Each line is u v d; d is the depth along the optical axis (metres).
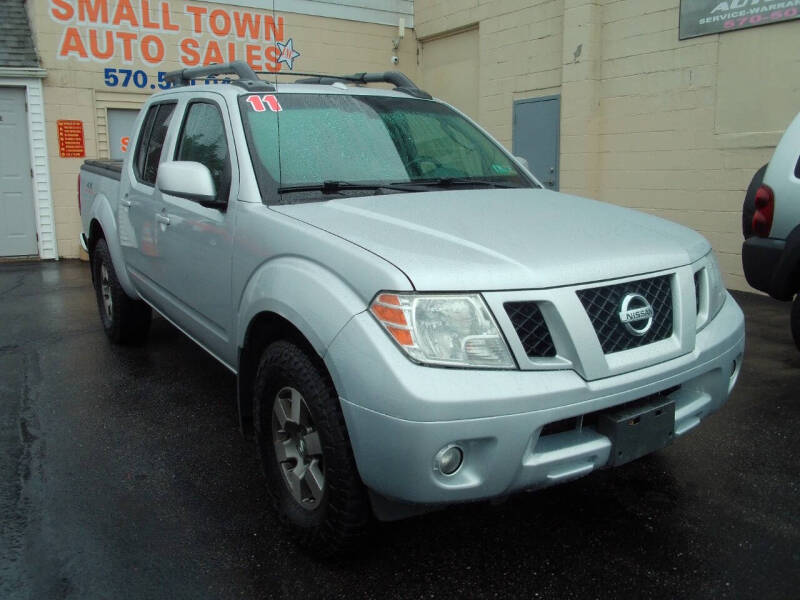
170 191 3.38
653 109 8.64
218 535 2.95
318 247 2.66
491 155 4.09
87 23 10.59
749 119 7.70
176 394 4.59
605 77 9.16
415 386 2.20
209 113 3.83
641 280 2.61
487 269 2.38
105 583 2.62
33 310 7.09
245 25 11.77
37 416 4.23
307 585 2.62
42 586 2.61
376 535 2.72
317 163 3.42
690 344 2.70
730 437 3.87
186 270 3.80
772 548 2.82
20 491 3.31
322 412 2.51
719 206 8.09
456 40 12.27
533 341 2.37
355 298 2.44
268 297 2.79
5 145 10.43
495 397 2.22
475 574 2.68
